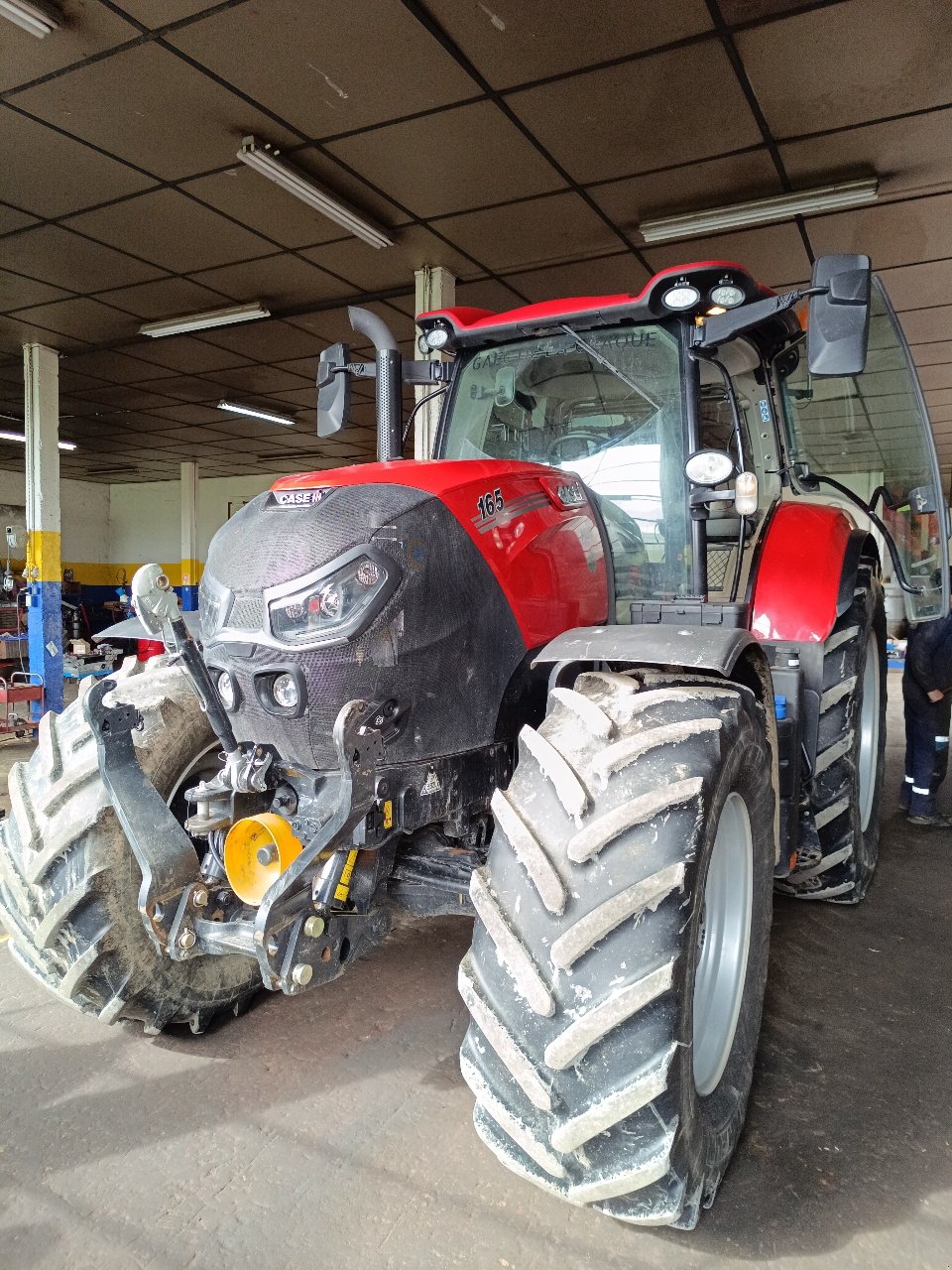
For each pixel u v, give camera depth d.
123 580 19.05
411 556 1.75
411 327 7.62
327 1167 1.80
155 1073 2.16
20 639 8.87
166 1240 1.60
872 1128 1.93
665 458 2.45
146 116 4.27
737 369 3.03
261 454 14.95
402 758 1.78
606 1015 1.32
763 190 5.03
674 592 2.41
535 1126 1.40
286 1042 2.30
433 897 2.01
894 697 8.41
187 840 1.89
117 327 7.70
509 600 1.92
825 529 2.98
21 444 14.33
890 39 3.65
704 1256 1.56
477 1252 1.57
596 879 1.40
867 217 5.37
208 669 1.89
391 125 4.33
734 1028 1.83
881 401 3.41
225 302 7.00
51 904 1.99
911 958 2.79
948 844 3.97
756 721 1.78
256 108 4.19
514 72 3.90
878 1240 1.59
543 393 2.64
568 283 6.50
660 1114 1.35
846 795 2.92
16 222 5.47
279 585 1.72
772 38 3.66
